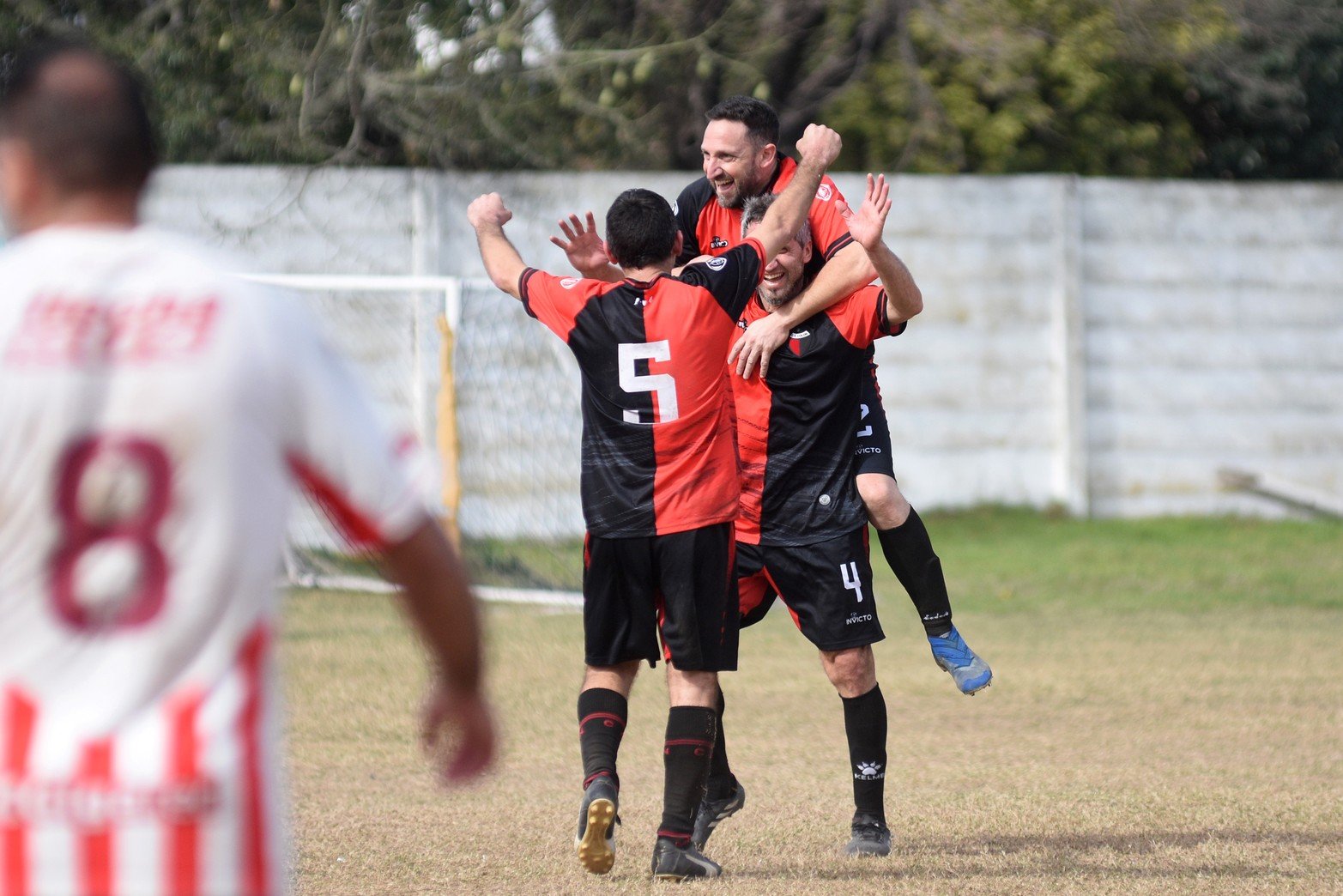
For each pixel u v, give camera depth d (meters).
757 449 17.25
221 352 6.53
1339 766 22.34
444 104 50.12
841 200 16.61
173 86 51.25
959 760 22.91
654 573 15.52
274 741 6.79
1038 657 32.75
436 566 7.15
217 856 6.35
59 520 6.38
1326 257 56.72
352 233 50.47
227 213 49.97
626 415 15.34
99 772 6.29
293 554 42.72
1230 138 76.81
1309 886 15.31
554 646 34.12
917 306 16.70
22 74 6.93
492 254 16.45
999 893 15.05
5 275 6.66
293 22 49.62
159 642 6.41
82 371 6.42
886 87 67.69
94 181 6.83
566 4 57.16
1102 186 55.38
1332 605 40.50
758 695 28.78
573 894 15.08
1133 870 16.09
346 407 6.88
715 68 61.66
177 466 6.43
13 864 6.25
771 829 18.41
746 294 15.48
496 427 45.31
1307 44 73.44
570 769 22.27
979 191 54.53
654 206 15.62
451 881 15.71
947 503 54.84
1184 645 34.31
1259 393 56.59
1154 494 56.19
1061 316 54.97
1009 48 61.94
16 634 6.38
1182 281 56.00
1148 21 65.38
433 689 7.62
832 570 17.14
